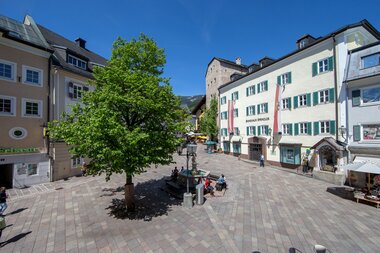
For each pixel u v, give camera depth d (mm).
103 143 8445
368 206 11539
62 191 14430
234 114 32562
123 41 11047
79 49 25906
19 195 13641
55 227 8906
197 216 9914
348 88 16938
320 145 18094
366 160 15234
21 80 16453
